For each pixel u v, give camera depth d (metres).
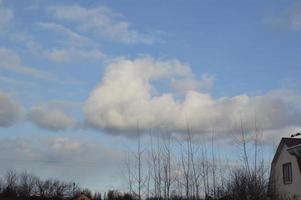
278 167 39.19
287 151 37.81
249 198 33.19
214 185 34.41
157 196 34.62
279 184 38.47
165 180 34.69
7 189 95.62
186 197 34.44
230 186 33.97
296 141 38.03
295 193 36.41
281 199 35.91
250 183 33.44
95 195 67.62
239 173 34.19
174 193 34.56
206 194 34.34
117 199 42.34
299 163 36.28
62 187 107.50
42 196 98.38
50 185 102.12
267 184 34.31
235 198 33.28
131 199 36.53
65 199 95.56
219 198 34.00
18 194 96.62
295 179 36.62
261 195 33.34
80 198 69.25
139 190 34.91
